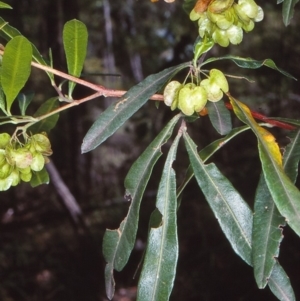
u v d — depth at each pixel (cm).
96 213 789
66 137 844
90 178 886
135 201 162
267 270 148
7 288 629
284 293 153
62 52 681
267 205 153
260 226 152
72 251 675
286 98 652
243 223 159
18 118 172
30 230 717
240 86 665
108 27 1006
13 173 167
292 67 666
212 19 154
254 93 669
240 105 151
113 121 155
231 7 154
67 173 830
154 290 157
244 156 598
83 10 988
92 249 666
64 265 661
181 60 443
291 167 164
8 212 715
